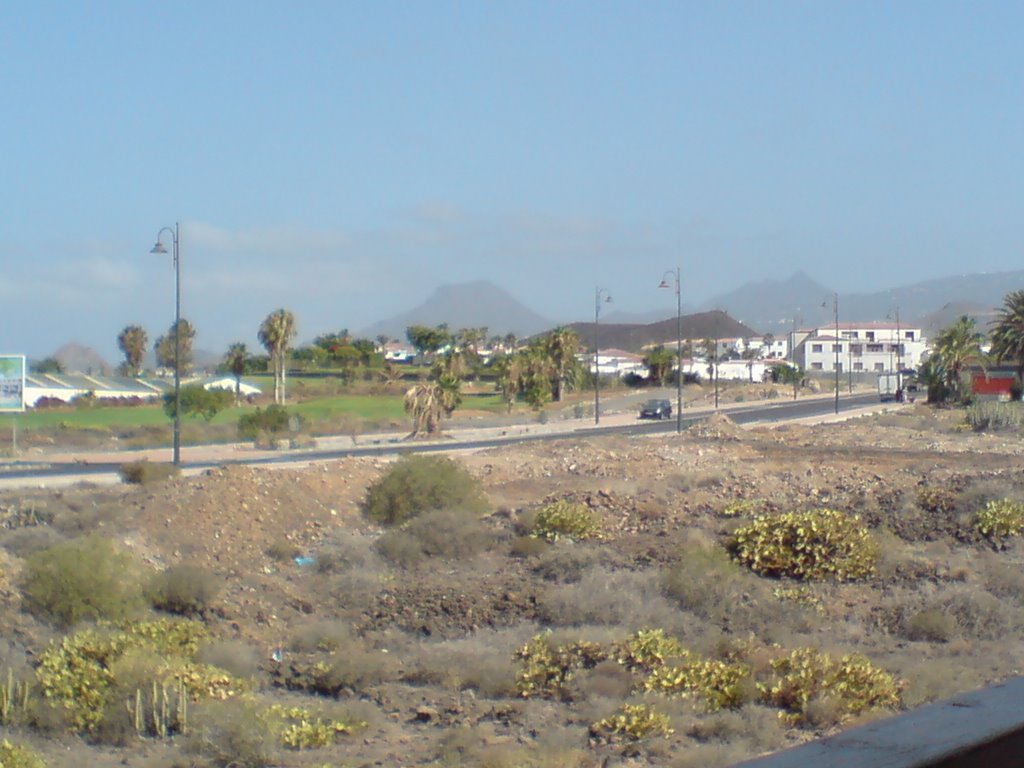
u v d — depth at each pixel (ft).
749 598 62.69
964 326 339.36
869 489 100.78
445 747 39.27
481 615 63.57
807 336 645.51
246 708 41.34
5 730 41.32
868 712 41.68
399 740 41.86
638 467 129.08
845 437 183.21
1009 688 13.69
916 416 241.55
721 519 88.53
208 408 249.96
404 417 273.75
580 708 45.09
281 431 214.48
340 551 76.69
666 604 62.13
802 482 108.78
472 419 269.44
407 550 77.41
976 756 11.34
